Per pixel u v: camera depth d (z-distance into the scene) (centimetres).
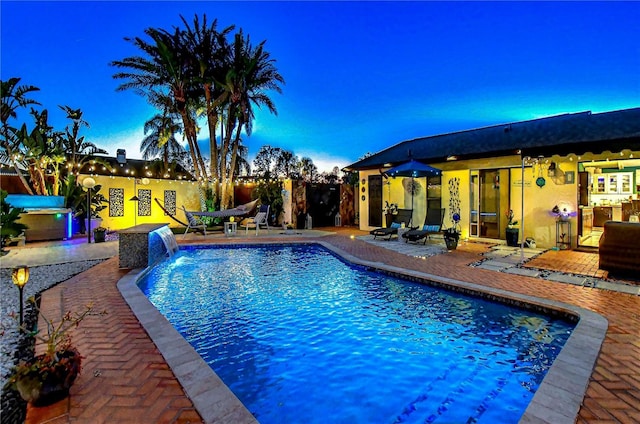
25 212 1245
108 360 357
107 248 1153
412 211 1405
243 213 1588
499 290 612
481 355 418
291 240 1329
